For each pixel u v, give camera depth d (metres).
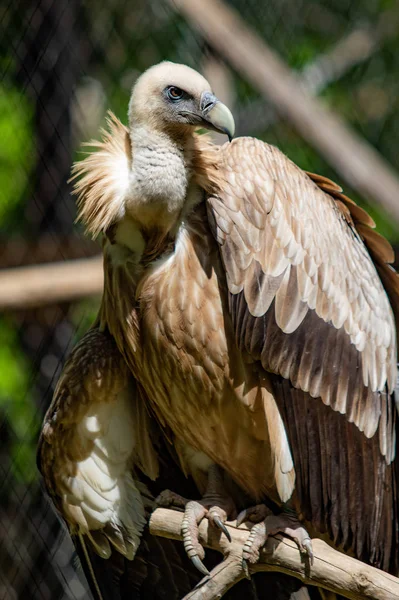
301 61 19.12
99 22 15.95
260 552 8.04
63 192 15.11
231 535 8.21
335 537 8.38
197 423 8.73
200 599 8.16
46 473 9.05
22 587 13.64
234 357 8.35
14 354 14.95
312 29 19.72
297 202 8.59
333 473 8.36
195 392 8.53
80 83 15.89
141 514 9.04
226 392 8.46
